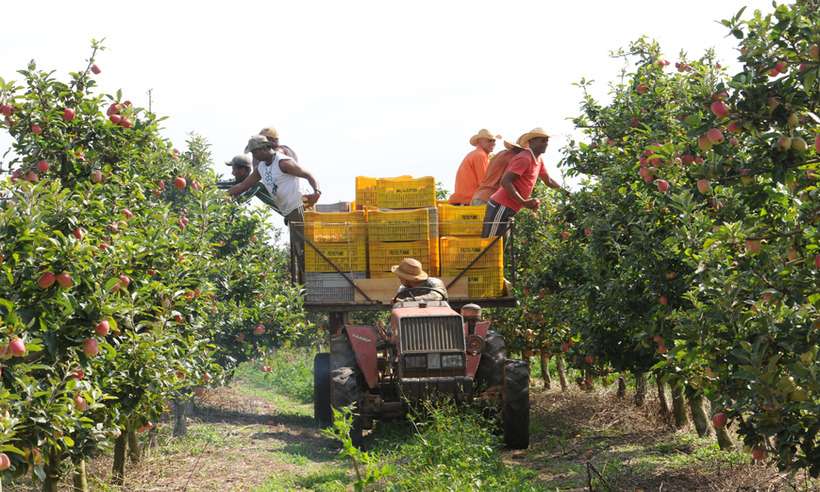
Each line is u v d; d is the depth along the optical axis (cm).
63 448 584
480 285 1153
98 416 625
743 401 552
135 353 640
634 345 947
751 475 738
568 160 1248
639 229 859
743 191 545
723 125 518
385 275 1142
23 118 776
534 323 1436
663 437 1023
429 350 932
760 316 544
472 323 989
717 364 585
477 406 1002
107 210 788
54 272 486
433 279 1058
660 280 816
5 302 441
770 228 558
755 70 506
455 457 780
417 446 811
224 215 1254
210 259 1103
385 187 1177
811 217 505
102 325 515
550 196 1518
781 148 497
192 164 1541
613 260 928
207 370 986
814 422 514
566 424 1176
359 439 951
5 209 493
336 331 1195
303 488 810
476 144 1388
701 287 584
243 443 1069
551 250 1288
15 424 444
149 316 710
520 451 996
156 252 726
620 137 1155
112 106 839
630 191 931
